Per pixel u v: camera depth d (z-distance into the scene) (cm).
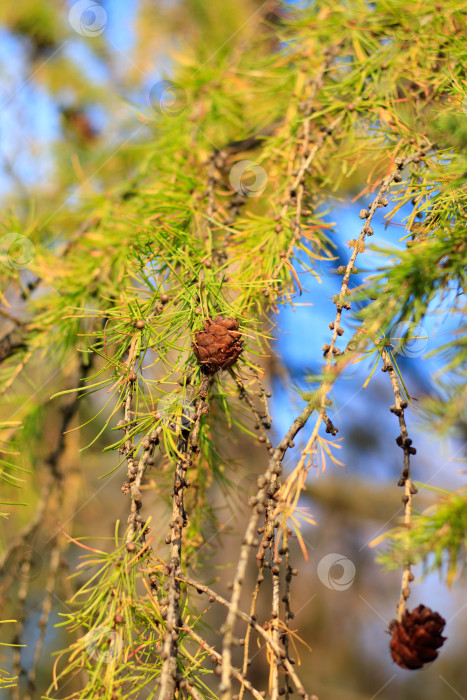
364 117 114
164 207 114
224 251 111
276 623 98
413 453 97
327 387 97
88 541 164
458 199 102
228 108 124
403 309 98
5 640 141
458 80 109
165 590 100
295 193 112
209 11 217
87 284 119
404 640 95
